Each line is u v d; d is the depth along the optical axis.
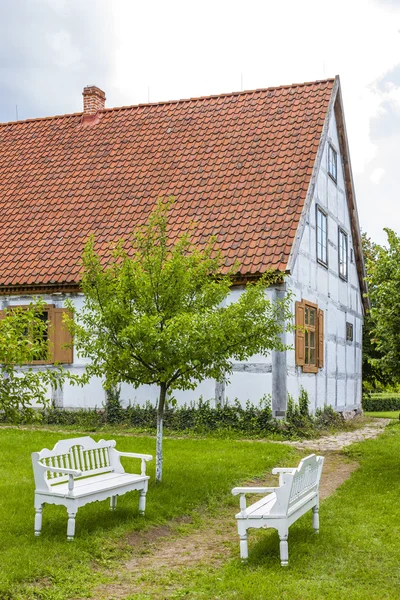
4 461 11.05
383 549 6.96
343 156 21.41
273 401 15.38
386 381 25.80
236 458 11.70
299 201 16.58
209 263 10.25
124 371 9.73
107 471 8.64
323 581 6.11
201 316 9.19
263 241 15.81
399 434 16.28
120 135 21.17
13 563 6.36
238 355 10.52
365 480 10.38
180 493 9.20
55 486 7.66
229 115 20.30
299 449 13.38
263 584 5.99
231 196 17.39
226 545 7.45
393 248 11.44
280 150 18.27
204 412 15.74
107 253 17.06
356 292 23.20
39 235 18.45
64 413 16.88
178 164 19.12
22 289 17.41
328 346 19.28
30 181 20.56
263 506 7.11
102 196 19.02
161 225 10.09
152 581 6.32
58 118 23.11
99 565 6.70
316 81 20.25
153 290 9.55
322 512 8.43
